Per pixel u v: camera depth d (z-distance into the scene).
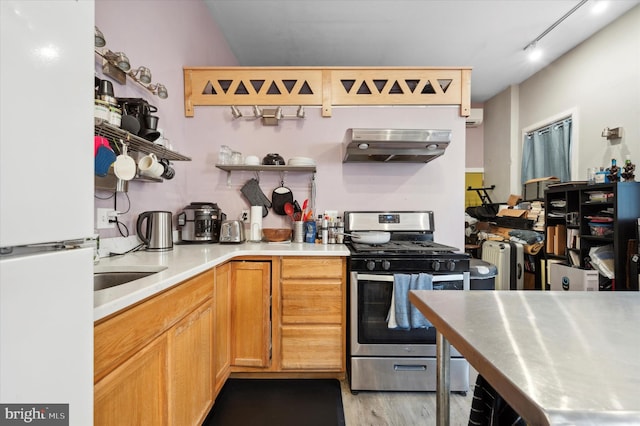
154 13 1.89
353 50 3.34
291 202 2.43
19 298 0.42
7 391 0.41
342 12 2.67
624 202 2.22
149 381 0.94
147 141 1.43
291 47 3.27
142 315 0.90
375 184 2.44
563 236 3.00
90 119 0.56
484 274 1.86
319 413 1.63
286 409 1.66
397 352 1.82
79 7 0.53
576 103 3.20
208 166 2.41
